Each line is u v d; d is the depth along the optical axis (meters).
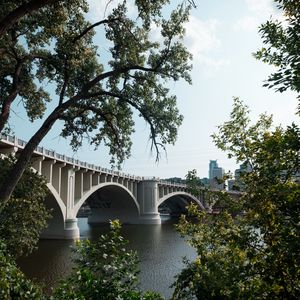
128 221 83.38
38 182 18.98
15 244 16.23
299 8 4.26
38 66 19.05
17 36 16.91
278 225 5.04
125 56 17.36
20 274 7.27
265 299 5.25
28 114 20.62
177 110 17.36
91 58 18.06
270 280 5.09
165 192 91.69
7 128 19.56
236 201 6.59
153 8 15.05
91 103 18.86
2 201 13.85
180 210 115.56
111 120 19.27
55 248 39.44
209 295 8.05
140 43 17.41
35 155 38.31
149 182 83.38
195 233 8.34
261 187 5.15
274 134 5.37
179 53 17.03
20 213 16.86
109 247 6.36
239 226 6.12
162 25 16.53
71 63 16.64
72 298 5.73
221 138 6.71
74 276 6.07
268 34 4.36
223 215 6.59
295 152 4.75
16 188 17.70
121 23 16.66
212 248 7.89
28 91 19.67
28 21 16.42
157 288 23.02
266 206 5.20
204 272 8.22
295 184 4.84
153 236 55.06
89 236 53.94
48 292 20.55
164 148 17.06
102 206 85.62
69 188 48.03
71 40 16.59
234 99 6.75
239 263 5.82
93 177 57.03
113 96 17.42
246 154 6.08
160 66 17.25
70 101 16.09
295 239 4.48
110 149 19.34
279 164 4.89
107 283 5.88
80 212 151.38
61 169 47.34
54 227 47.38
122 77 17.97
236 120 6.65
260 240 5.50
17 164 14.70
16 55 16.91
